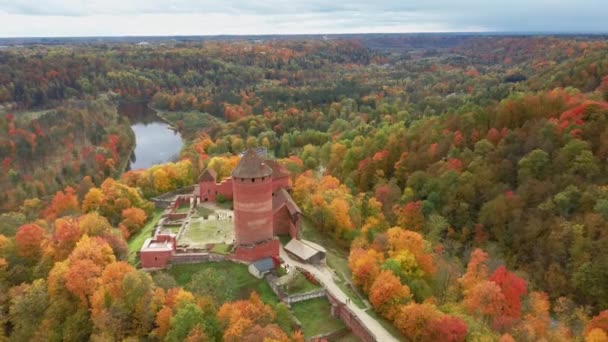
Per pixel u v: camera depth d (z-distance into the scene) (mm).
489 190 105875
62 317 70312
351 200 106562
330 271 83250
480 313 71562
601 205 87062
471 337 63344
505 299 72875
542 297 80438
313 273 81500
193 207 105938
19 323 70688
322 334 67750
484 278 79875
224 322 63469
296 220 91500
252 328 60250
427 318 66000
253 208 79938
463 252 99875
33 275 80750
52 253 82750
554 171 100938
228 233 90500
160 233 91062
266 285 76000
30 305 70812
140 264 80250
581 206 91688
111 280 69250
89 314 69312
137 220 100750
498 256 94938
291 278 77250
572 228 87188
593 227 85938
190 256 80125
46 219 105438
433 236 98562
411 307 67562
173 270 78938
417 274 80188
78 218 93188
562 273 85562
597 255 82312
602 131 104500
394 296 71125
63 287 72062
